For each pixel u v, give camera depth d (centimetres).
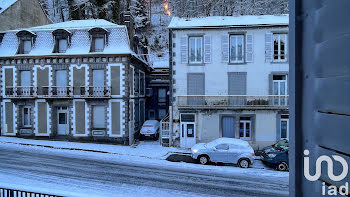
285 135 1638
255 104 1653
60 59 1898
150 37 4156
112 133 1864
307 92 134
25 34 1953
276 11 2448
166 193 924
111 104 1869
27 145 1698
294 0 141
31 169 1157
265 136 1648
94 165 1284
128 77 1852
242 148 1341
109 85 1862
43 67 1917
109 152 1598
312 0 132
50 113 1912
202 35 1728
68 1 3550
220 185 1029
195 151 1384
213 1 3019
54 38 1923
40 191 535
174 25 1736
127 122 1853
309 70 133
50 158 1391
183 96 1712
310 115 132
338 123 115
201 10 3048
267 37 1670
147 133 2011
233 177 1145
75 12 3472
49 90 1895
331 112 119
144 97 2530
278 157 1272
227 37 1706
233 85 1712
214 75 1725
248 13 2639
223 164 1380
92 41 1894
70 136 1892
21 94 1925
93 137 1878
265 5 2536
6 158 1348
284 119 1639
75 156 1470
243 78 1703
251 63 1694
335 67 117
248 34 1688
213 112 1694
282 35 1681
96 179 1052
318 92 127
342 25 114
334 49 118
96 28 1867
